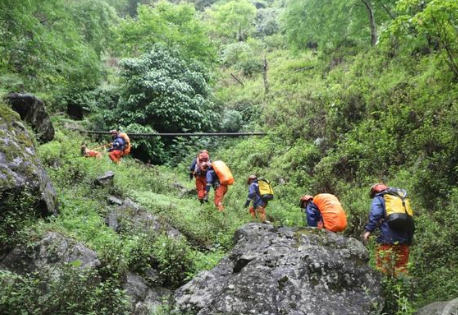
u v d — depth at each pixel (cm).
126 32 1852
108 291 348
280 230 465
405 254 469
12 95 886
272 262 395
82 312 324
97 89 1664
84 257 427
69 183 693
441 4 705
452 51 844
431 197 794
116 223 591
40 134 860
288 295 357
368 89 1230
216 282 402
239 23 3047
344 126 1182
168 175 1153
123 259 442
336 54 1723
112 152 1040
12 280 347
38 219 492
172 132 1568
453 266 511
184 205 806
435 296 412
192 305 377
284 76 1845
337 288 374
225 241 621
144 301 409
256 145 1345
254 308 345
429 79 1077
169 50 1750
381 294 376
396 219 457
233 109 1767
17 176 493
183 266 489
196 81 1659
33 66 1005
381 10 1564
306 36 1794
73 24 1173
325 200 590
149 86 1501
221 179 833
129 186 820
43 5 1019
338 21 1681
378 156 985
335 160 1055
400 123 1023
